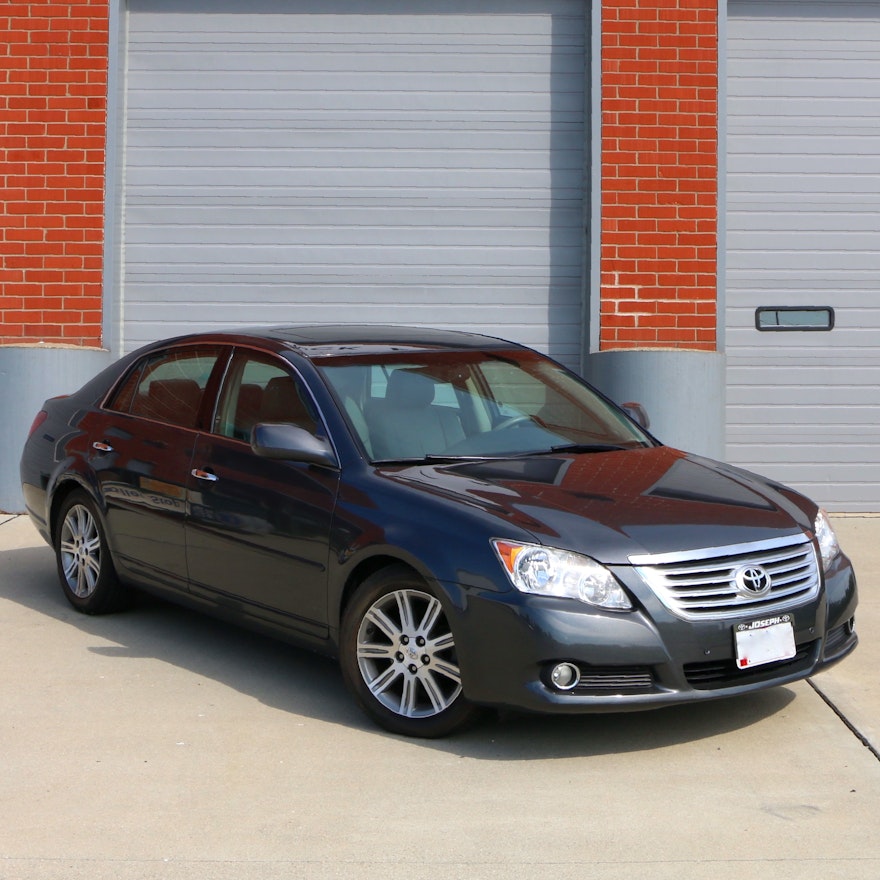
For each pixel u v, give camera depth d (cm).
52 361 961
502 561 455
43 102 991
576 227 1011
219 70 1011
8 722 500
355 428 535
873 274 1012
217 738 484
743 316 1012
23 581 747
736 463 1016
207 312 1014
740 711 521
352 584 505
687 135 985
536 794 428
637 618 451
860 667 584
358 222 1012
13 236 991
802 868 370
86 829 397
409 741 482
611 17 984
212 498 568
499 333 1015
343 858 376
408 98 1010
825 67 1013
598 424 600
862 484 1016
